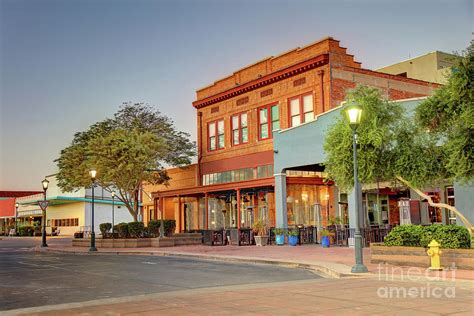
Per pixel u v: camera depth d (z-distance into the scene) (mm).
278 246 29109
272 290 12938
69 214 64812
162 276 16797
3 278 17078
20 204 77562
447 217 28406
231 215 38438
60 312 10406
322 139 28375
